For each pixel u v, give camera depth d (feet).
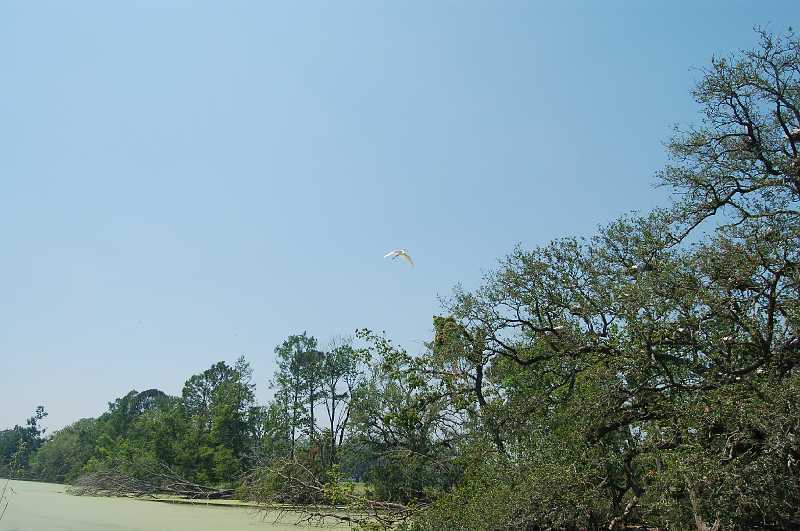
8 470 72.38
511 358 69.77
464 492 60.59
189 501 136.15
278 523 91.97
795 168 51.62
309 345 174.50
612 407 54.49
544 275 66.80
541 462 55.57
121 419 254.68
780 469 40.96
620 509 61.87
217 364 224.74
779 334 49.49
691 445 42.93
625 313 54.65
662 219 60.08
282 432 158.51
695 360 50.88
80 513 106.93
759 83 53.72
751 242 49.62
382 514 75.36
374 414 103.09
